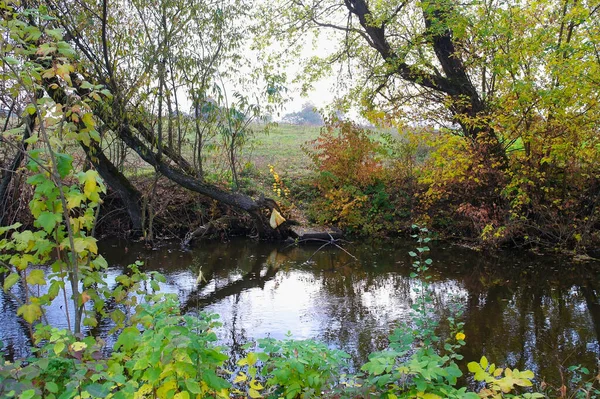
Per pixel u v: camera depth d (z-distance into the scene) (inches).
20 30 126.6
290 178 594.2
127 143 436.1
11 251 307.0
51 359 102.9
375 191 536.1
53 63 128.3
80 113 130.3
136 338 107.1
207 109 446.3
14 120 346.3
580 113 404.8
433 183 474.3
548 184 440.1
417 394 98.7
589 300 295.0
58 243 132.3
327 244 475.8
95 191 122.3
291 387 109.6
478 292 312.3
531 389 179.5
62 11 352.8
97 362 106.3
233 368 194.2
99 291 148.2
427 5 443.2
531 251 432.8
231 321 258.8
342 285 334.0
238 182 512.4
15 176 340.2
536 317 263.9
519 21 394.6
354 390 107.3
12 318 249.9
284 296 308.3
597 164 425.1
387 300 297.1
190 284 334.0
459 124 481.7
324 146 551.8
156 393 103.3
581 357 211.2
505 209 453.1
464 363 205.0
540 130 419.8
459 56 470.3
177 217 497.4
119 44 391.2
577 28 409.4
